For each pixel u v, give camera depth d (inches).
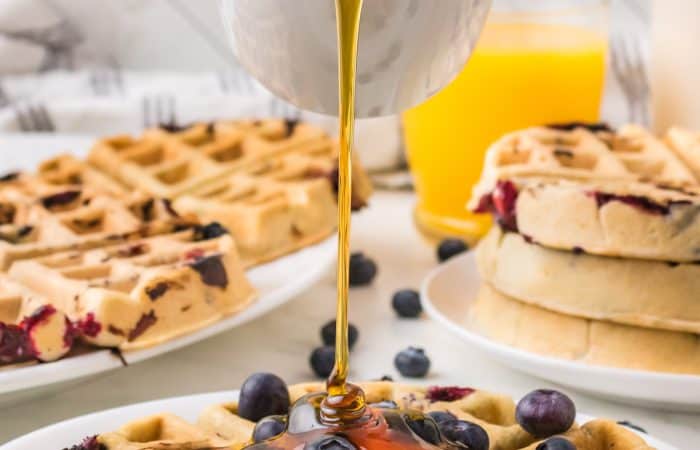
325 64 19.2
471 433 19.7
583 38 31.0
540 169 26.3
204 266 25.5
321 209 30.6
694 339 24.6
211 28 46.3
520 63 30.6
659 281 24.6
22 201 29.0
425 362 25.8
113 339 24.1
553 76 30.7
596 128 29.3
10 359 23.4
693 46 31.6
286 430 18.9
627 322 24.6
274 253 29.3
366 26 18.7
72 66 45.5
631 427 21.3
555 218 25.1
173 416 20.9
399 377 25.9
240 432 20.5
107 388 25.4
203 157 32.7
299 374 26.0
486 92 30.9
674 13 31.7
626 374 23.6
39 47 44.2
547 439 19.7
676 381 23.5
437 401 21.2
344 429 18.5
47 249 26.6
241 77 43.0
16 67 43.8
